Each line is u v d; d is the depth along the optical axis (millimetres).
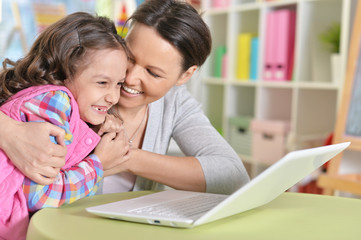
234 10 3307
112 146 1028
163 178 1120
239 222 797
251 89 3527
